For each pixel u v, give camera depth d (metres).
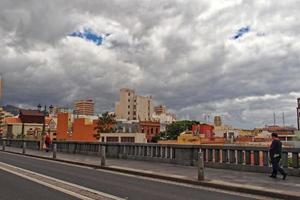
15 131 110.94
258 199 11.68
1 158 30.45
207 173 17.62
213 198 11.60
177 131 133.25
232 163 19.03
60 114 105.19
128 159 27.16
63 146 38.28
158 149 24.38
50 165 24.02
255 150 17.98
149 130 135.88
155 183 15.30
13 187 13.41
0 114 110.25
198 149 21.25
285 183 14.12
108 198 11.16
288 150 16.50
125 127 130.25
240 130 143.12
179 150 22.56
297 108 83.94
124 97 195.12
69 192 12.26
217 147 19.97
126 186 14.11
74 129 108.50
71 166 23.45
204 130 111.69
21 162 26.20
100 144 31.16
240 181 14.70
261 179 15.30
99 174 18.66
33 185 13.98
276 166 15.57
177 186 14.44
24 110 114.19
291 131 122.31
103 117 111.12
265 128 146.62
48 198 11.05
